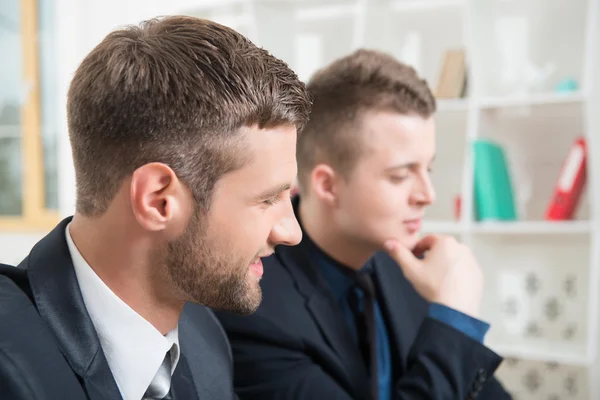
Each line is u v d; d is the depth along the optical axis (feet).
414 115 3.92
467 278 3.91
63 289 2.32
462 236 8.26
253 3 9.50
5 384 2.01
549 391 8.65
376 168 3.93
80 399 2.17
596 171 7.56
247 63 2.32
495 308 8.81
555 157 8.50
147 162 2.23
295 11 10.02
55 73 12.07
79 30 11.68
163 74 2.22
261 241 2.48
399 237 4.06
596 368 7.54
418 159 3.96
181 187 2.28
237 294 2.46
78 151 2.32
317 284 4.09
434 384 3.45
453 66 8.55
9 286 2.28
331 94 4.01
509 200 8.28
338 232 4.10
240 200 2.37
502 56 8.74
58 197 12.21
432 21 9.18
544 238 8.61
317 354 3.88
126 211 2.29
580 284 8.38
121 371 2.38
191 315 3.10
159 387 2.53
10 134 12.51
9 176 12.54
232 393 3.07
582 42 8.24
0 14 12.35
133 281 2.38
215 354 3.08
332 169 4.04
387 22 9.42
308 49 10.14
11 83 12.42
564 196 7.79
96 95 2.23
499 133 8.76
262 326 3.88
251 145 2.33
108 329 2.37
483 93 8.41
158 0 10.98
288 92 2.41
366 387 3.93
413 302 4.66
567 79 8.13
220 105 2.25
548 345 8.17
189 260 2.36
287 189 2.53
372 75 3.94
